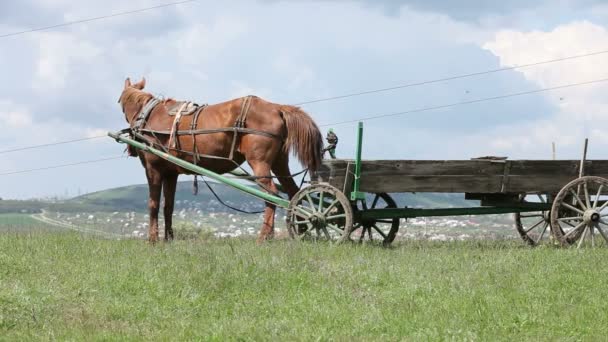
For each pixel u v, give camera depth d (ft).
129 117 54.80
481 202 49.55
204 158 51.13
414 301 32.55
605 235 46.26
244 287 35.50
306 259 40.63
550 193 48.01
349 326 29.27
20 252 45.11
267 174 49.37
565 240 46.52
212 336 27.94
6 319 30.68
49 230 58.29
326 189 46.57
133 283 36.17
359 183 46.37
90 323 30.19
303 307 32.07
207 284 35.55
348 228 45.85
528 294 33.19
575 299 32.65
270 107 49.85
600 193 46.34
